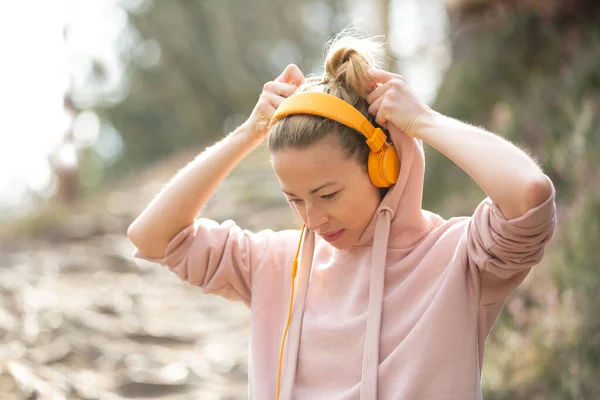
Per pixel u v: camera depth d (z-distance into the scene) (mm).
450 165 7734
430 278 2049
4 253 9516
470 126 1958
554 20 7551
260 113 2164
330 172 1949
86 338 5949
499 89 7918
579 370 3938
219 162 2230
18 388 4301
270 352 2219
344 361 2045
